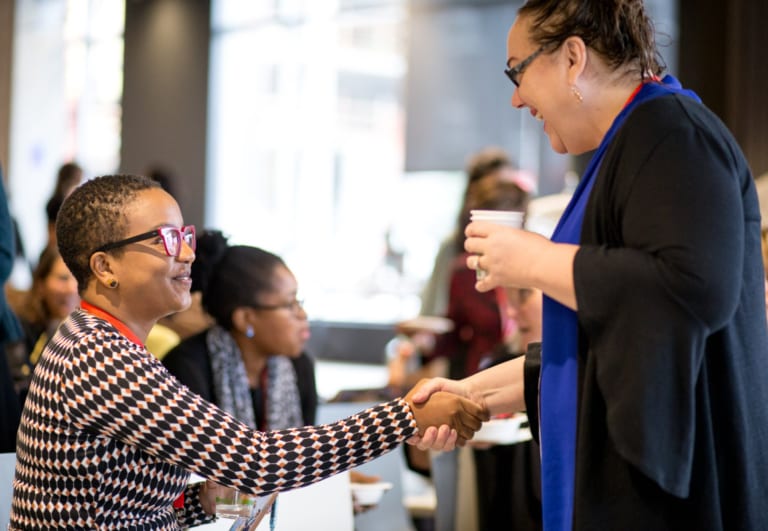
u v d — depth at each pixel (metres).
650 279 1.25
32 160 11.38
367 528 2.28
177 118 10.15
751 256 1.40
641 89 1.43
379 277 9.78
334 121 10.26
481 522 2.41
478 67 8.95
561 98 1.46
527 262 1.37
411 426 1.67
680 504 1.33
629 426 1.27
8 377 2.73
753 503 1.37
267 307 2.54
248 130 10.33
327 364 9.80
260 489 1.54
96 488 1.51
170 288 1.62
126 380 1.49
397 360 4.35
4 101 11.05
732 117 6.02
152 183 1.65
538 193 8.49
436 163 9.19
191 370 2.50
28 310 3.44
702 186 1.28
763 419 1.41
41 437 1.51
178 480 1.61
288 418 2.70
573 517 1.37
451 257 4.64
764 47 5.85
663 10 7.20
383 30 9.98
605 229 1.37
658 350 1.26
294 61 10.31
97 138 11.28
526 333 2.55
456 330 4.01
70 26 11.31
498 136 8.87
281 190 10.37
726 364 1.36
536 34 1.46
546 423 1.44
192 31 10.05
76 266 1.61
